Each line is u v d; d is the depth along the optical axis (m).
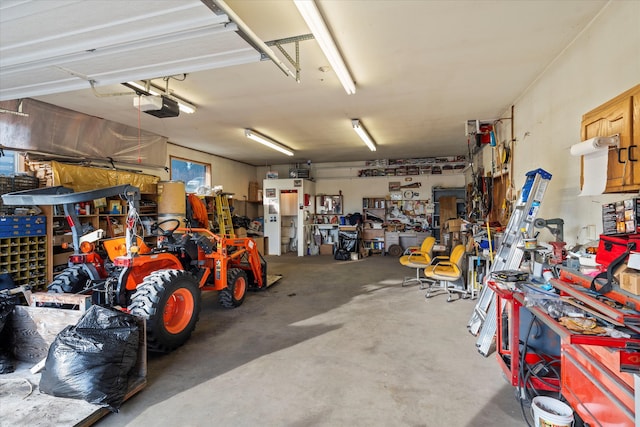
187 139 6.66
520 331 2.43
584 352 1.63
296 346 3.06
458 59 3.21
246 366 2.67
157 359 2.81
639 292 1.39
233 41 1.94
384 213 9.88
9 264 3.68
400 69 3.44
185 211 5.88
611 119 1.93
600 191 1.99
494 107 4.75
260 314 4.04
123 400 2.09
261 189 10.88
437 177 9.50
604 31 2.37
